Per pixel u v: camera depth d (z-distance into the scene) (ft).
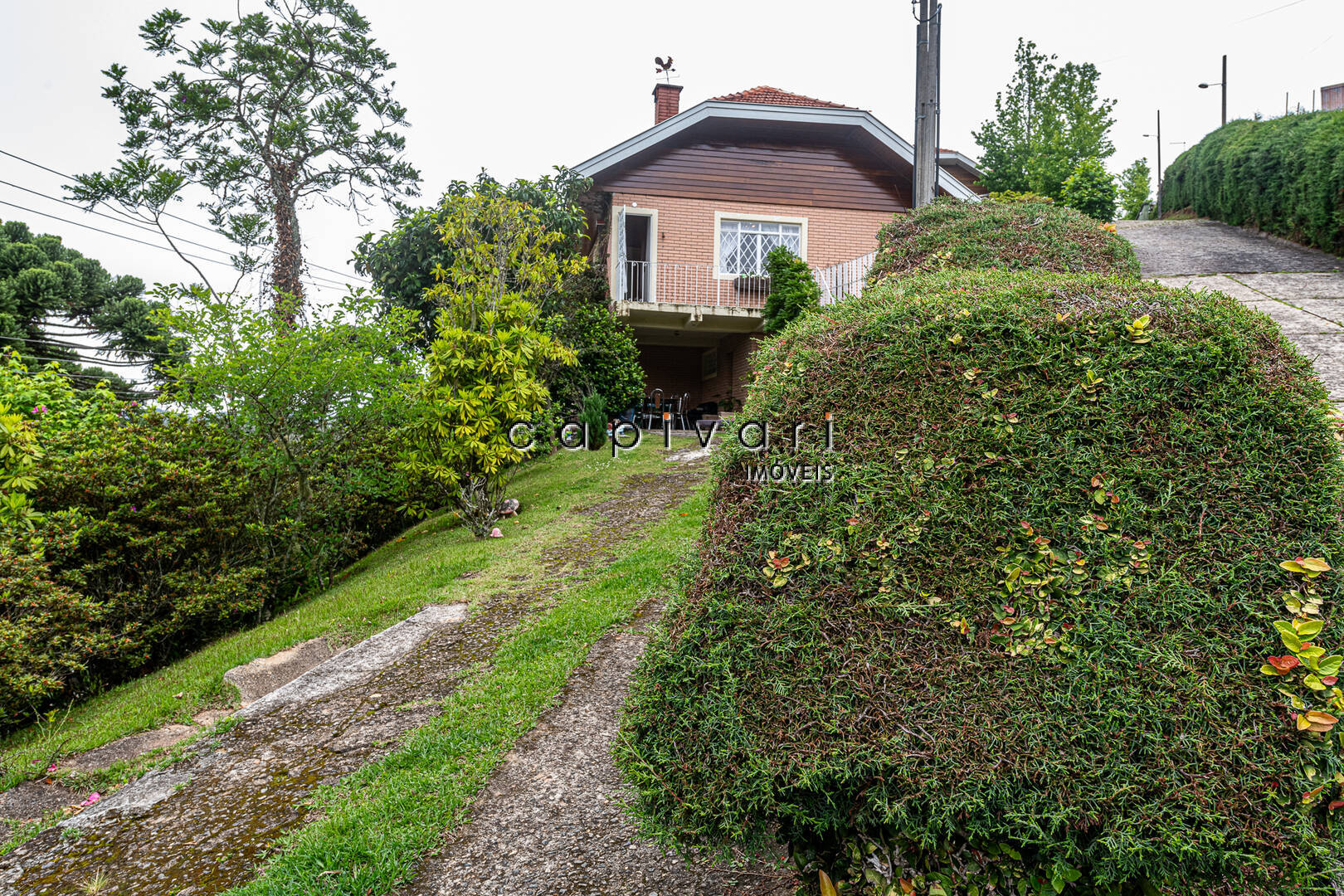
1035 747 5.87
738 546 7.22
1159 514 6.31
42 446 23.18
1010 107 96.43
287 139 61.98
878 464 6.97
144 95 58.39
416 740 13.12
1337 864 5.58
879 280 19.97
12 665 18.12
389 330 30.71
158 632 23.17
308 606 24.59
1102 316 6.99
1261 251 40.16
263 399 27.17
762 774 6.39
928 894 6.23
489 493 29.66
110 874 10.71
